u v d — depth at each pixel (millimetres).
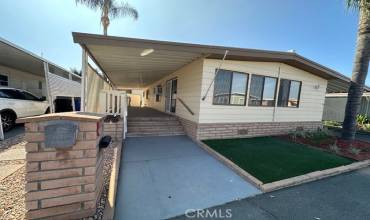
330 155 5012
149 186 3082
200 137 6094
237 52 5473
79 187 2037
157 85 12398
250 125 6949
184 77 7367
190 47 4914
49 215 1953
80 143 1996
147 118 7281
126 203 2568
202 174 3633
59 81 7219
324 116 15117
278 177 3480
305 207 2641
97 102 7316
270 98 7293
